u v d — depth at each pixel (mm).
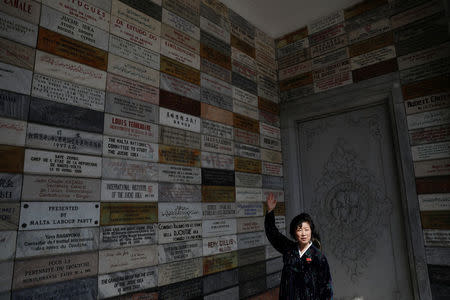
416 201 3127
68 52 2162
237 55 3789
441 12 3250
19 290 1733
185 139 2918
